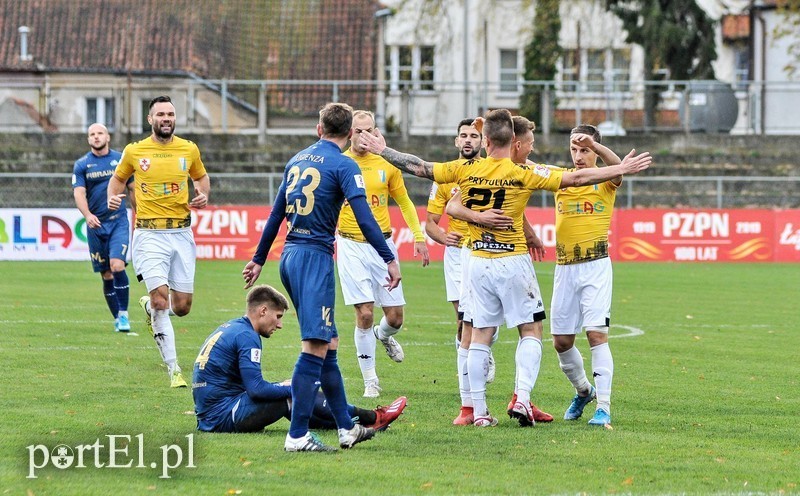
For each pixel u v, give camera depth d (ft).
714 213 291.38
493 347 139.85
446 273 114.11
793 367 122.93
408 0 432.66
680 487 68.03
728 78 486.38
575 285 91.61
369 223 75.66
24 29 443.32
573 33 418.72
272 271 249.96
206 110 374.22
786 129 372.79
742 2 459.32
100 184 145.59
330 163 75.97
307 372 75.36
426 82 358.23
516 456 76.23
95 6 457.27
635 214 291.79
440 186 107.55
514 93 450.30
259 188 322.34
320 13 462.60
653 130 373.40
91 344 132.77
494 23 438.40
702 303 193.88
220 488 65.62
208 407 82.33
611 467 73.26
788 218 290.97
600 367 90.43
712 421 91.35
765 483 69.41
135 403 93.91
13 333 141.90
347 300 104.27
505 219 86.17
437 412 94.58
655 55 384.88
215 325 156.25
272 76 446.60
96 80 399.65
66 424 83.82
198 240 279.49
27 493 63.93
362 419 84.28
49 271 240.32
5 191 309.01
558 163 351.46
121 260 144.36
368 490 65.62
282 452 75.36
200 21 452.76
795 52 447.01
